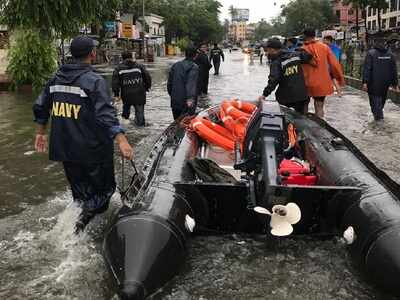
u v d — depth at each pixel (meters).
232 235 4.41
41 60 18.06
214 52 25.02
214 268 3.90
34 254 4.22
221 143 5.96
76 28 18.36
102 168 4.62
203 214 4.17
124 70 10.05
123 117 10.57
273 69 7.94
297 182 4.68
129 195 4.07
